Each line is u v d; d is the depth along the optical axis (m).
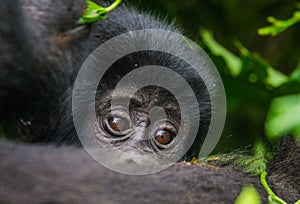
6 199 6.33
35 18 9.05
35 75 8.91
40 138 9.42
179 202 6.94
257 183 8.23
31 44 8.87
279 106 11.67
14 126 9.36
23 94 8.89
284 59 14.91
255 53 14.20
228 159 9.81
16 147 7.13
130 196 6.76
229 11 14.71
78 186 6.63
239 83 12.48
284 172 9.67
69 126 9.36
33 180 6.57
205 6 14.40
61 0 9.13
